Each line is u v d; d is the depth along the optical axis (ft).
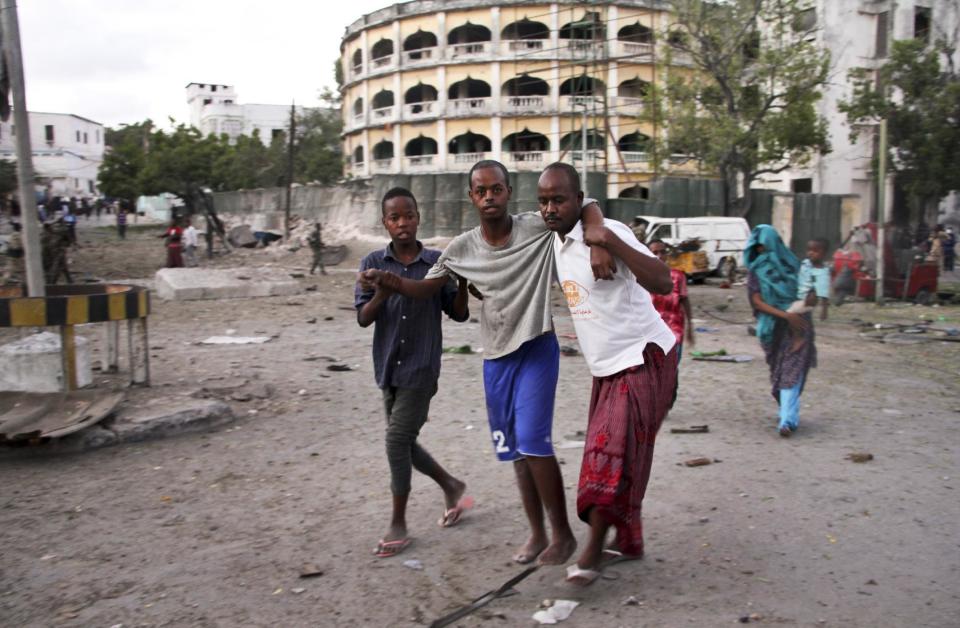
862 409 22.68
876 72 107.45
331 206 128.67
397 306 12.35
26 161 23.35
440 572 11.78
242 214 156.46
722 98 93.97
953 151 84.02
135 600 10.88
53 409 18.79
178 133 147.13
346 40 170.60
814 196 103.55
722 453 18.01
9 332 35.86
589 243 10.10
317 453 18.10
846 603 10.65
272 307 49.49
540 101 148.36
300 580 11.50
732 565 11.88
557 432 20.03
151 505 14.67
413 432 12.50
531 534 12.35
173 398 21.09
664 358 10.99
